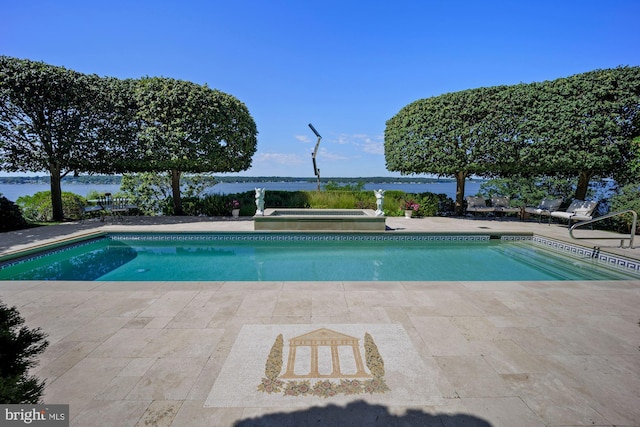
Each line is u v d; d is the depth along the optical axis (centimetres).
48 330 297
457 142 1042
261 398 205
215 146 1038
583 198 1010
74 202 1086
